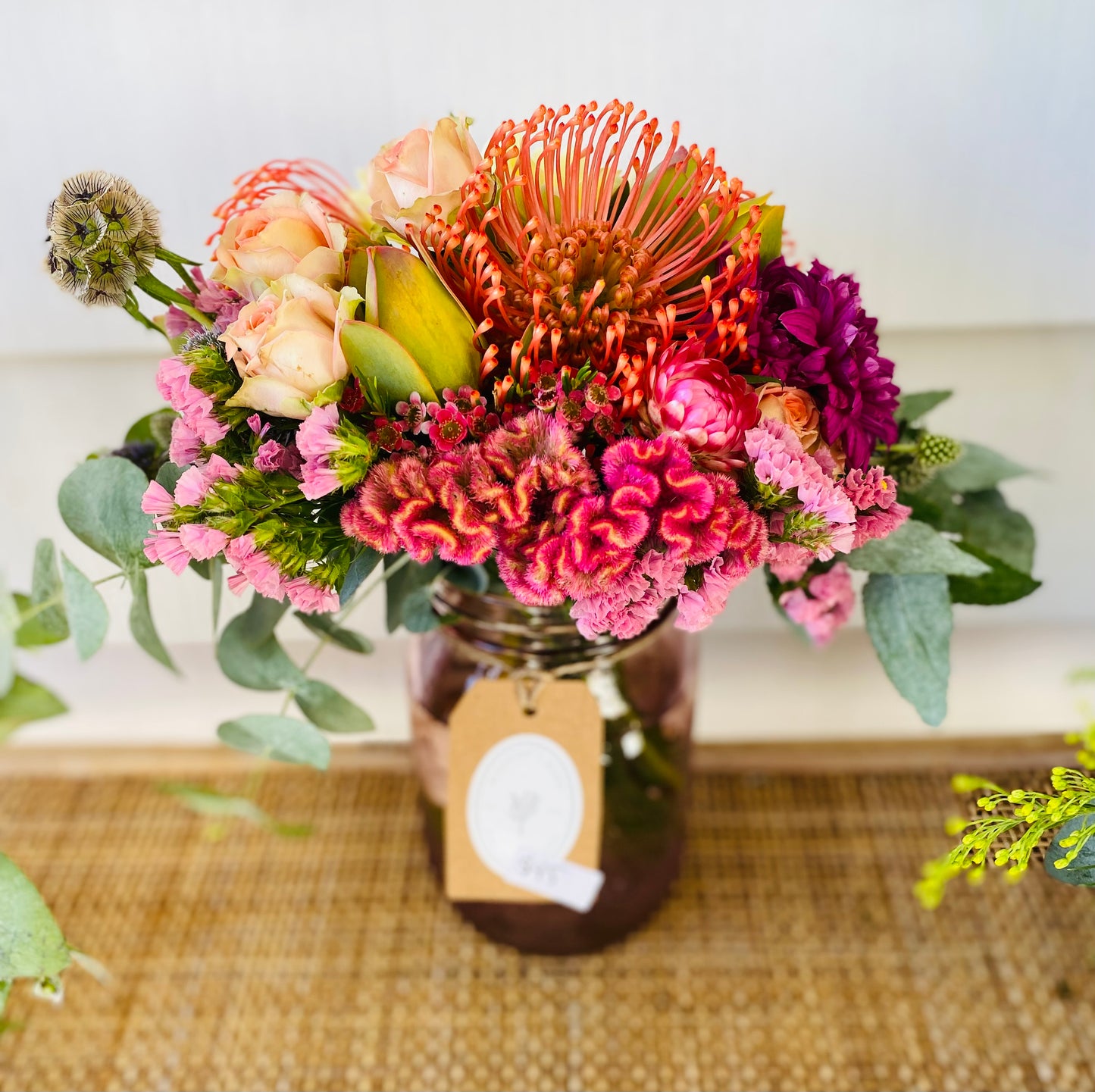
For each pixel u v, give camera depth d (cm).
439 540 43
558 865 67
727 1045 70
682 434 43
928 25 64
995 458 72
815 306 47
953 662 93
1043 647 92
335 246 47
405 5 64
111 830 86
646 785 68
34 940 50
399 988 74
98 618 51
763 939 77
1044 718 96
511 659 61
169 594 83
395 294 44
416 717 69
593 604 43
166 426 57
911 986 74
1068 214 70
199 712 95
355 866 83
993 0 63
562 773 64
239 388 46
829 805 88
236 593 47
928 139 68
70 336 74
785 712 96
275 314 44
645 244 49
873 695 95
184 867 83
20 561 85
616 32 65
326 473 43
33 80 65
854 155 68
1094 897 76
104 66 65
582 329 46
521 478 42
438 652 66
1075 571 87
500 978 75
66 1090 68
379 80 66
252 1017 72
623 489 41
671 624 65
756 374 49
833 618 63
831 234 71
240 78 66
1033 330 77
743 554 44
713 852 84
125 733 96
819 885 81
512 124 48
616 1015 72
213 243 71
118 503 51
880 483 47
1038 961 75
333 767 91
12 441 80
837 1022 72
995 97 66
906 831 85
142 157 68
